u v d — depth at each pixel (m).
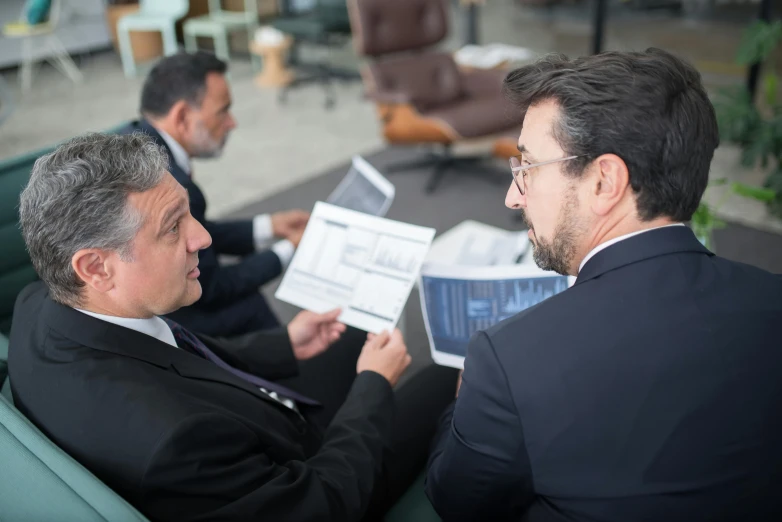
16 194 1.54
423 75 3.45
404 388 1.40
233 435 0.83
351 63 6.07
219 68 1.73
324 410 1.44
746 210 2.91
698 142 0.70
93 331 0.87
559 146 0.72
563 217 0.75
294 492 0.86
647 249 0.71
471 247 1.99
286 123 4.57
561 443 0.67
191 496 0.77
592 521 0.68
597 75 0.70
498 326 0.73
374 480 1.03
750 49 2.96
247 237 2.07
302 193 3.36
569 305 0.71
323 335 1.44
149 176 0.84
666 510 0.66
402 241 1.43
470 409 0.72
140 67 6.27
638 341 0.67
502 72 3.54
